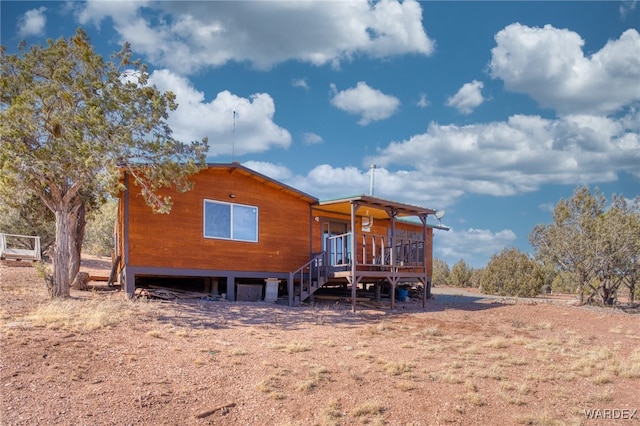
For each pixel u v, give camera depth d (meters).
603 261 20.22
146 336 9.54
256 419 6.43
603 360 10.29
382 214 20.86
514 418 6.86
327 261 17.55
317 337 10.95
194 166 13.62
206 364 8.16
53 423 5.80
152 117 13.12
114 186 12.52
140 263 13.94
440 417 6.81
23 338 8.44
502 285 26.38
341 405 6.96
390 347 10.47
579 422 6.89
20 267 19.70
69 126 12.05
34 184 12.79
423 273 18.36
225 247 15.74
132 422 6.03
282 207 17.50
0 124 11.35
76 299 12.88
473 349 10.64
